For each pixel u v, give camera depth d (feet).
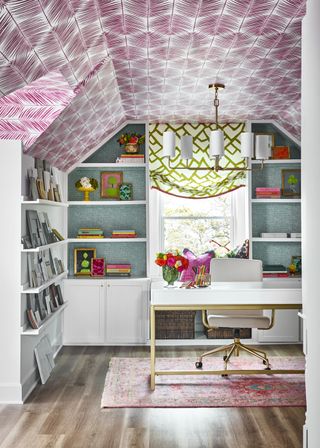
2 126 14.26
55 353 18.83
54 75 12.17
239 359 18.08
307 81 9.76
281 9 10.38
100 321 20.26
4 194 14.23
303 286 10.17
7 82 10.43
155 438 11.57
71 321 20.22
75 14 9.56
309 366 9.70
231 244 22.26
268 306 14.26
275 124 21.29
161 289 15.84
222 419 12.71
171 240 22.36
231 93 17.08
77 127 16.62
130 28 11.18
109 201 21.06
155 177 21.76
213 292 15.53
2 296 14.19
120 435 11.73
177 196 21.85
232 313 17.61
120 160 21.13
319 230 9.07
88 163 21.16
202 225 22.39
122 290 20.27
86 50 11.70
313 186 9.44
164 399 14.10
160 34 11.60
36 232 15.48
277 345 20.25
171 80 15.46
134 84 15.84
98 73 13.48
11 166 14.25
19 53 9.52
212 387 15.14
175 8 10.16
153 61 13.60
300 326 20.49
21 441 11.40
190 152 16.29
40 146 15.38
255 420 12.64
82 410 13.34
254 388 15.02
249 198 21.20
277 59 13.61
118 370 16.85
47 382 15.67
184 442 11.34
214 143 15.99
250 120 21.27
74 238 21.25
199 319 21.97
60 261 19.74
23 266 14.46
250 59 13.56
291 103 18.47
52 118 14.17
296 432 11.88
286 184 21.77
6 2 7.72
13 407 13.61
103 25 10.91
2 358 14.05
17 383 14.01
